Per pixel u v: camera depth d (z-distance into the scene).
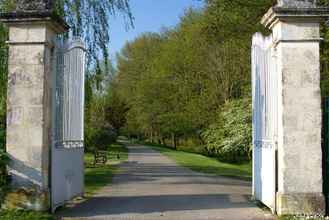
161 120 62.28
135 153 51.41
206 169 29.06
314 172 10.35
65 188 11.98
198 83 52.56
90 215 10.55
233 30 22.41
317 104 10.43
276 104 10.87
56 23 11.05
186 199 13.07
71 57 12.55
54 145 11.12
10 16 10.69
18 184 10.54
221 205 11.92
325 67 20.20
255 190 12.96
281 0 10.59
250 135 31.86
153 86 63.16
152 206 11.77
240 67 45.09
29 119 10.63
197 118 49.66
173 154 49.81
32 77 10.69
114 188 16.34
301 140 10.38
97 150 38.25
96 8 19.61
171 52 57.56
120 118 80.81
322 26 18.39
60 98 11.69
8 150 10.62
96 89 21.08
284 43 10.52
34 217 9.90
